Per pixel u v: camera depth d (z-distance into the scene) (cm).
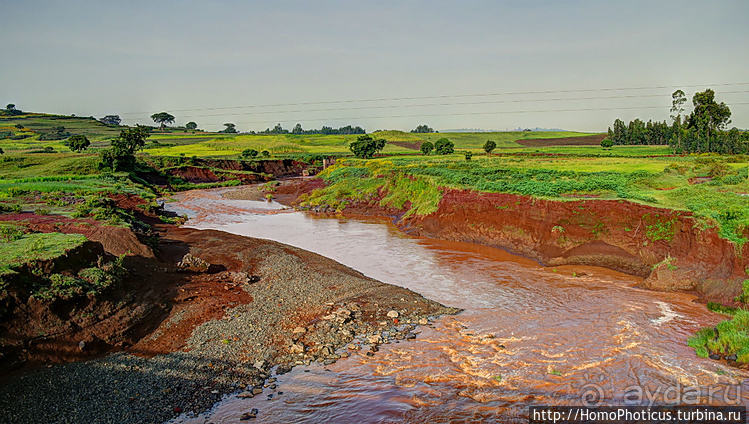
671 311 2231
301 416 1408
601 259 3059
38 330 1636
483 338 1961
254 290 2511
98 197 4525
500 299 2456
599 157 7138
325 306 2297
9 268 1711
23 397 1395
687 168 4738
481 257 3400
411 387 1581
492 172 5009
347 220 5300
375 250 3666
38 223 3228
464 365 1731
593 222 3175
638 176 4141
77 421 1322
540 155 8369
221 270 2886
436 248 3722
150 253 2820
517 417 1387
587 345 1877
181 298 2328
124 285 2152
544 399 1488
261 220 5309
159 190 8006
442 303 2409
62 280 1836
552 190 3597
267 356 1792
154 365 1672
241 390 1555
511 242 3597
